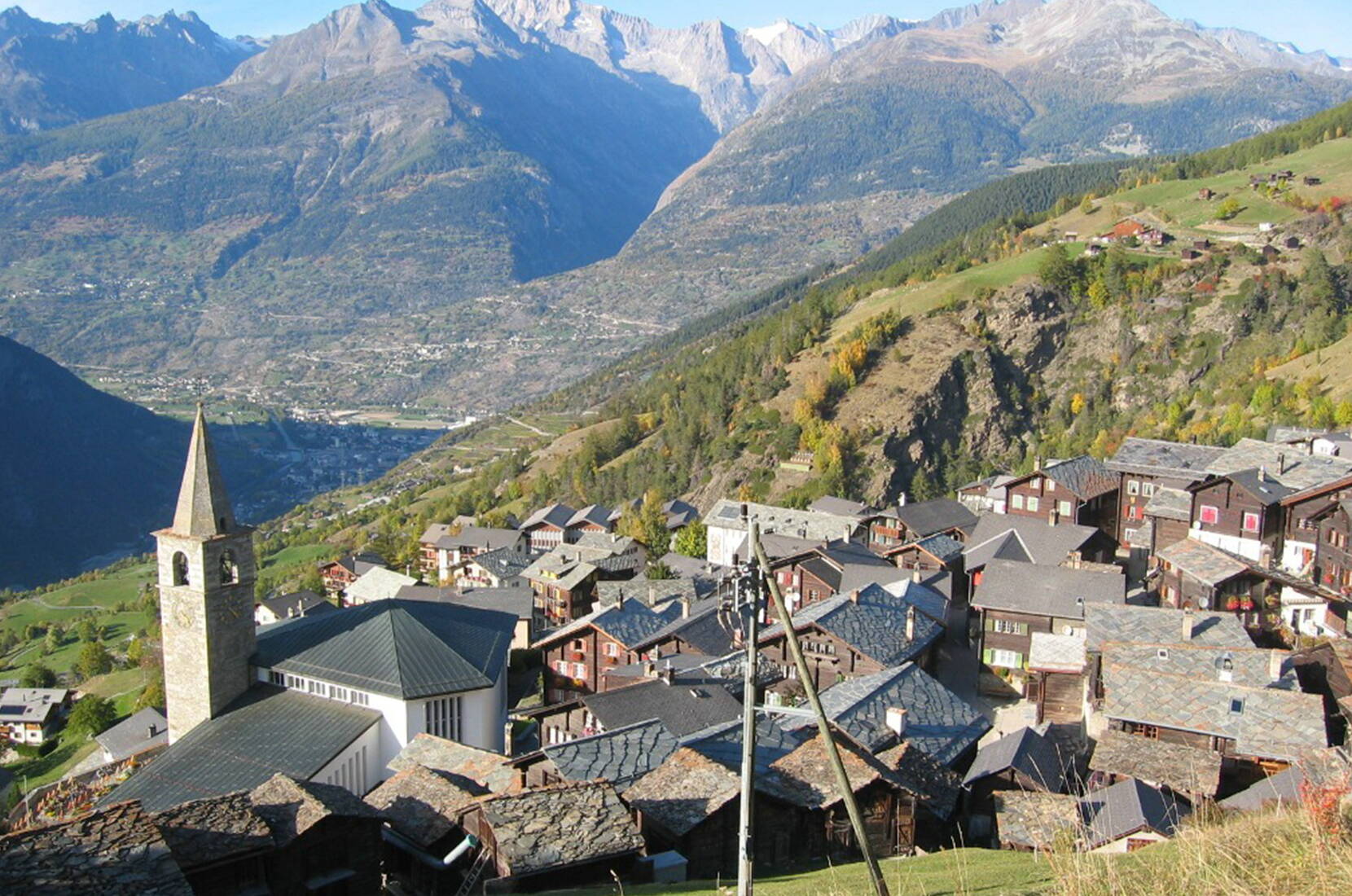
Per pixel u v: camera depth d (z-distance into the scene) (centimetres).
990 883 3139
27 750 13050
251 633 6988
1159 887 2277
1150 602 8494
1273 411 16138
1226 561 7756
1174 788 4719
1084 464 12069
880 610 7788
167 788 6028
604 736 4900
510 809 3981
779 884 3544
